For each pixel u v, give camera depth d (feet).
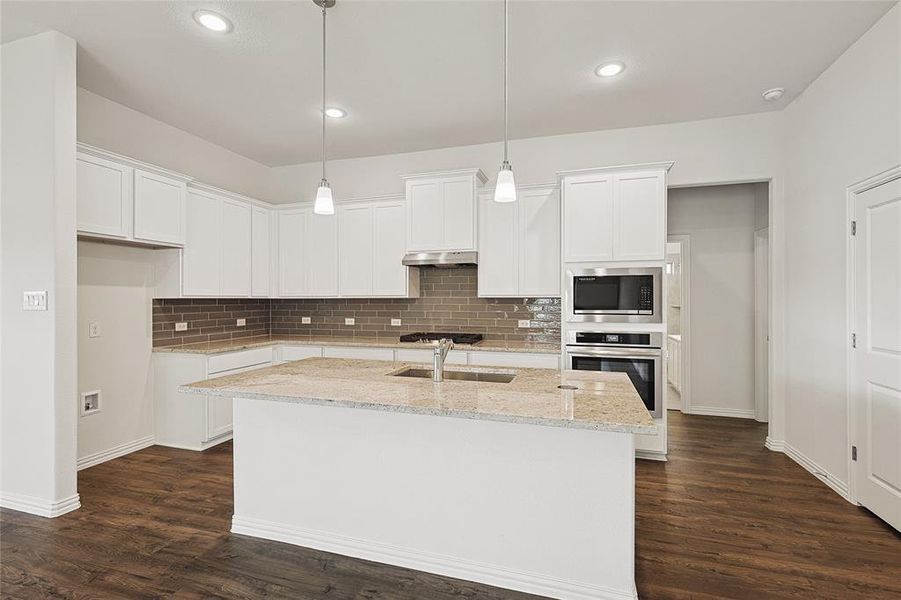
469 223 13.93
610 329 12.24
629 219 12.03
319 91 11.36
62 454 8.98
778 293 12.58
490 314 15.28
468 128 13.76
